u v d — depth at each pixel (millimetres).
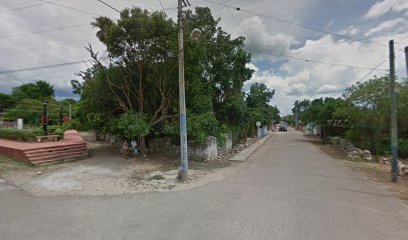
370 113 14148
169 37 10922
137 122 11242
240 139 22266
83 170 9984
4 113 40406
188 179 8664
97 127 16828
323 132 28000
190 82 12398
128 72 12953
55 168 10336
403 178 8766
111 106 14836
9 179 8422
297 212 5395
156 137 14609
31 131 15688
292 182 8156
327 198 6426
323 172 9812
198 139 12016
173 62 11539
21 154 11273
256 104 25281
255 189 7312
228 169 10539
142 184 7941
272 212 5391
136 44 11375
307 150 17922
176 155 13383
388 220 4992
